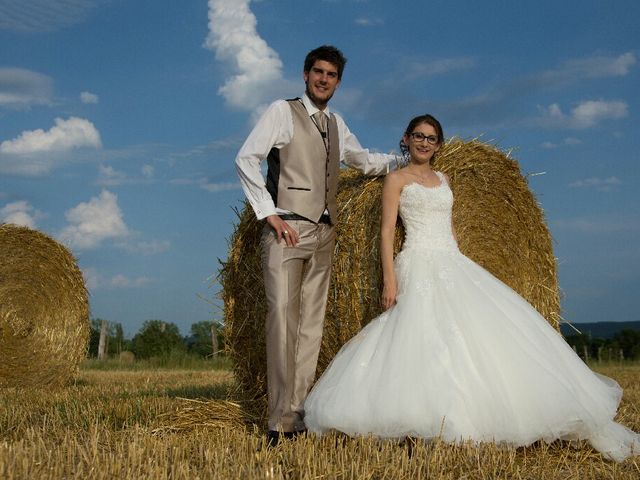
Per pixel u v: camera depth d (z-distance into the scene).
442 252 5.14
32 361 10.38
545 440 4.52
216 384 9.73
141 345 21.94
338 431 4.74
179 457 4.32
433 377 4.49
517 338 4.76
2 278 10.36
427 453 4.22
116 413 6.16
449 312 4.78
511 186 6.50
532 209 6.58
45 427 5.52
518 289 6.59
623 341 23.08
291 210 5.02
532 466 4.26
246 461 4.19
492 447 4.23
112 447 4.68
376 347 4.80
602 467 4.26
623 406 6.82
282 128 5.04
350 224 5.46
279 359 4.95
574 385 4.64
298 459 4.03
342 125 5.45
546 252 6.64
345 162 5.52
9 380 10.24
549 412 4.42
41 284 10.56
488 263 6.51
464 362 4.55
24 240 10.51
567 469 4.27
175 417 5.72
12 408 6.65
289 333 4.98
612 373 13.77
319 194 5.09
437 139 5.36
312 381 5.16
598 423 4.53
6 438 5.04
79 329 10.69
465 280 4.98
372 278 5.35
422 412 4.38
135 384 10.45
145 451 4.33
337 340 5.50
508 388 4.49
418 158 5.35
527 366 4.56
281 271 4.99
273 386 4.98
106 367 17.89
